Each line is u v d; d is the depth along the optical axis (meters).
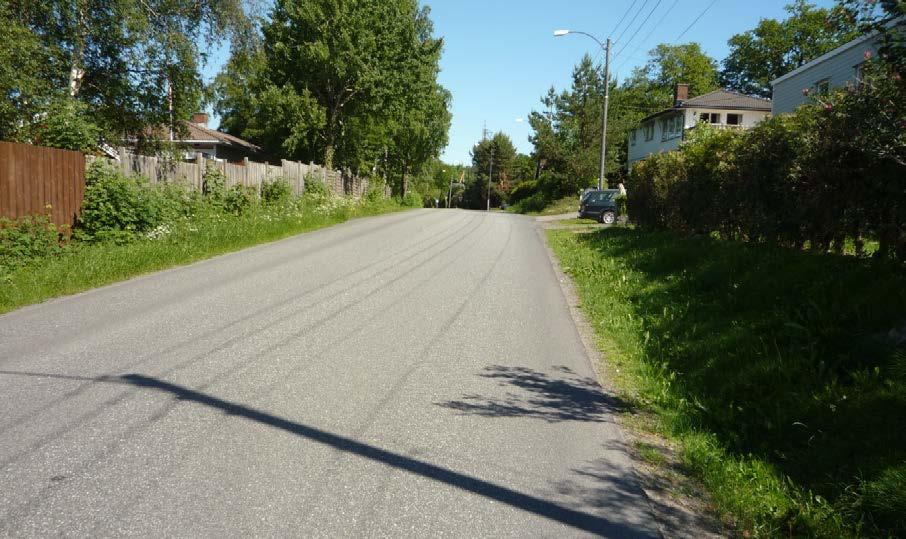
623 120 45.16
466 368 6.24
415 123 41.31
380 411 4.98
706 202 12.38
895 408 4.40
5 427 4.32
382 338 7.18
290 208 21.33
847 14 5.88
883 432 4.24
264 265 12.19
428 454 4.26
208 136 37.44
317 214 22.47
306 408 4.95
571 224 28.52
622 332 7.98
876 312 5.62
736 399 5.52
